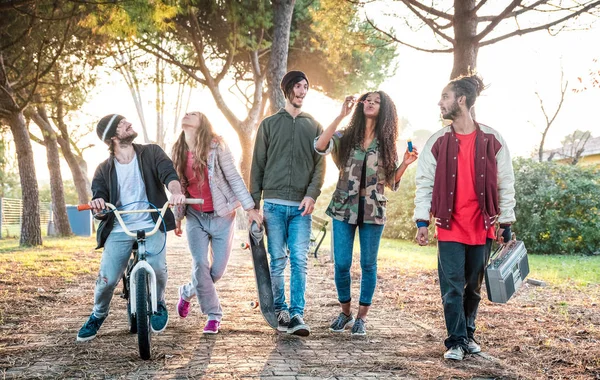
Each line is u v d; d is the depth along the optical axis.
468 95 3.90
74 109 18.06
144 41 15.23
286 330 4.43
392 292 7.00
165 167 4.04
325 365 3.67
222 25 16.45
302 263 4.48
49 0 11.41
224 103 17.14
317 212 25.38
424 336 4.60
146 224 4.02
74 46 13.54
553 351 4.11
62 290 6.96
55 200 20.38
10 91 13.17
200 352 3.96
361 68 18.81
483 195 3.83
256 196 4.62
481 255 3.93
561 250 14.34
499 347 4.26
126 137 4.03
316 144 4.32
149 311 3.78
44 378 3.32
